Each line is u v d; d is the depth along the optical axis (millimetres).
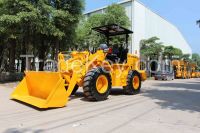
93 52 12164
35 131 6535
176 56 48125
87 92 10742
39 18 19141
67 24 21281
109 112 8773
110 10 31531
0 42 23625
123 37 20828
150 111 9000
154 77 34156
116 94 13484
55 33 20266
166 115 8383
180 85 21094
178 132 6516
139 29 45594
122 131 6547
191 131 6613
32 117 8008
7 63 26406
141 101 11180
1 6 19797
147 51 40250
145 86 19391
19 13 18438
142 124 7211
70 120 7629
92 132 6465
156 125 7125
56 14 19938
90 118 7895
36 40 22453
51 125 7082
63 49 23875
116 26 13391
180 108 9664
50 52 24734
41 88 10359
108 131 6547
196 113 8805
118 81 12727
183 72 45094
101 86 11211
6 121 7508
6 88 15805
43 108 9203
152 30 51094
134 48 43906
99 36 29000
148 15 49156
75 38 23703
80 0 21828
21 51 24672
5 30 19469
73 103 10477
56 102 9422
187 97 12797
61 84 9562
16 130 6617
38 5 19344
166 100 11586
